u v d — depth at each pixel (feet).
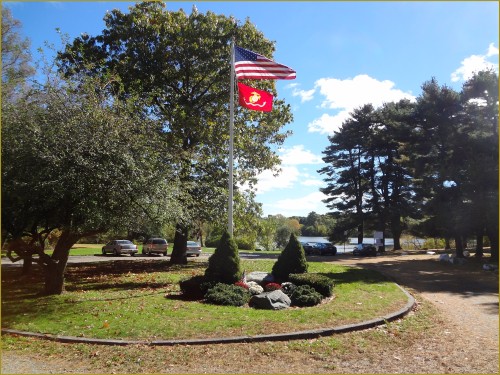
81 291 42.19
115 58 74.59
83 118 36.35
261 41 78.95
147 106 60.18
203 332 25.82
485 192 82.74
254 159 80.43
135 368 20.58
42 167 34.30
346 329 26.78
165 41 73.15
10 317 30.19
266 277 43.88
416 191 137.18
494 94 89.51
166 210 41.50
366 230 166.91
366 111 158.61
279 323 27.73
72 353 23.03
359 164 159.63
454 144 93.97
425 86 103.40
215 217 70.64
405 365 20.79
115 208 38.01
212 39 75.00
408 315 32.30
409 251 145.07
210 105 79.41
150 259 96.94
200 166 71.67
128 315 30.22
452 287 51.37
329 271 64.18
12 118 34.94
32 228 40.42
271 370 20.17
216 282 38.78
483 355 22.34
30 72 81.82
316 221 295.48
